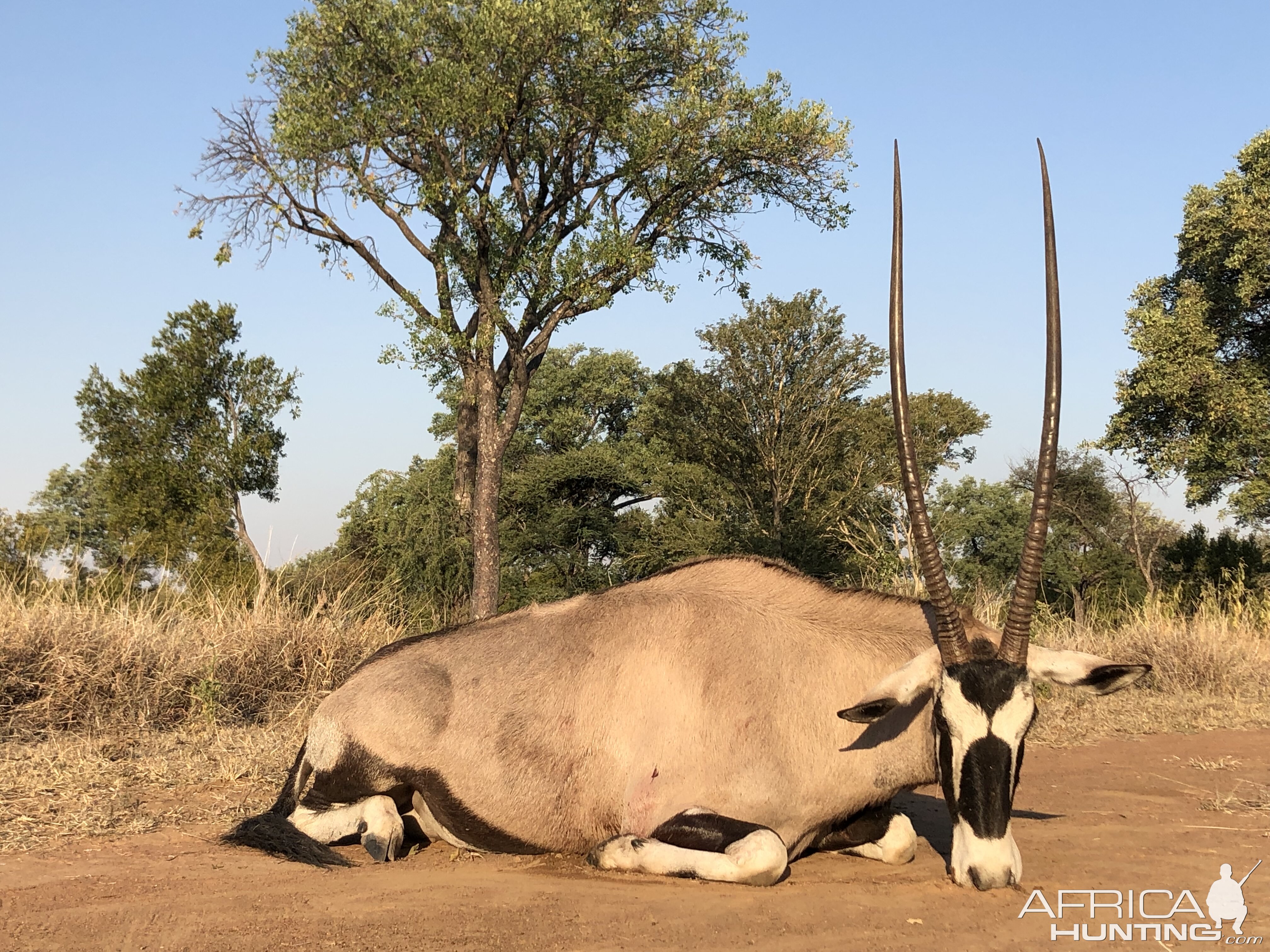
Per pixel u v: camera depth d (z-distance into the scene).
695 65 21.58
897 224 4.89
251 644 9.59
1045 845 5.20
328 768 5.25
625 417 52.47
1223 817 5.89
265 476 28.73
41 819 5.33
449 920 3.90
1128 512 39.22
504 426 21.38
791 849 4.84
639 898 4.18
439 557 23.06
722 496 33.91
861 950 3.59
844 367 32.97
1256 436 24.64
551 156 21.94
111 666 8.41
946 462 37.72
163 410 28.05
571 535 36.19
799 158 21.33
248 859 4.79
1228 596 16.34
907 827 4.97
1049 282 4.70
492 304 20.44
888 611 5.18
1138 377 26.33
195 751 7.24
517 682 5.10
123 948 3.57
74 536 28.69
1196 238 25.81
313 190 20.55
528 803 4.96
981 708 4.23
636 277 19.92
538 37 19.16
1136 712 9.81
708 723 4.76
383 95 20.08
